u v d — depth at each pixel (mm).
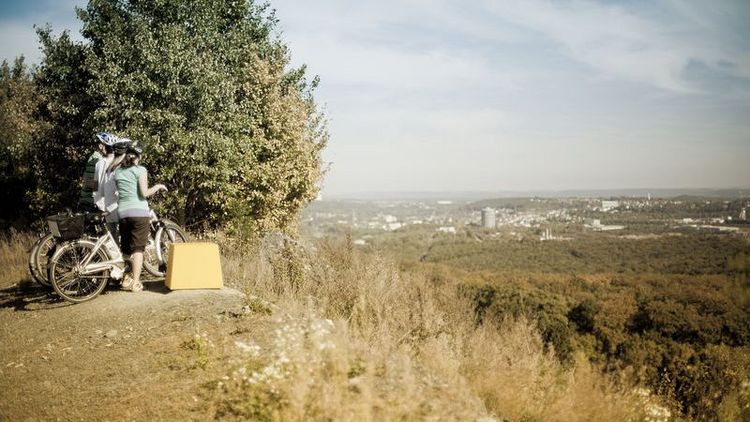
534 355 8297
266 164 13914
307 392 4379
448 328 8719
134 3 12492
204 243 7918
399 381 5125
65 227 7070
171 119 11469
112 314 6867
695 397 11570
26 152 14117
